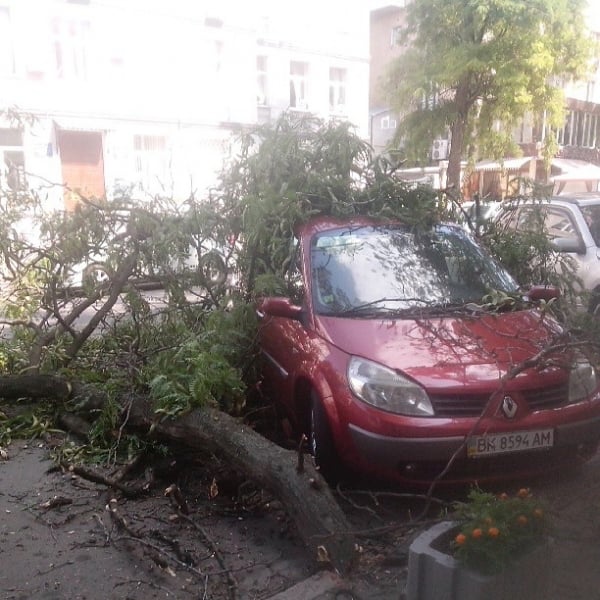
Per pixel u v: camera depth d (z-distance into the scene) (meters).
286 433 4.95
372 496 3.80
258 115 25.30
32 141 19.64
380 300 4.52
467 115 18.73
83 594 3.21
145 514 3.98
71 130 20.58
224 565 3.40
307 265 4.92
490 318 4.46
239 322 4.96
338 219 5.38
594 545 3.35
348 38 27.31
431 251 5.12
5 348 6.21
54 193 8.19
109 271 5.62
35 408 5.46
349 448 3.94
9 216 5.74
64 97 20.22
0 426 5.25
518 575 2.69
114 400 4.79
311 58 26.34
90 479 4.18
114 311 6.57
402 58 18.88
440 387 3.74
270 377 5.07
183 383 4.39
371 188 5.46
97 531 3.80
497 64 17.08
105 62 20.86
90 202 5.57
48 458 4.79
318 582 3.22
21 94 19.53
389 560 3.33
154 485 4.34
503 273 5.19
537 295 4.79
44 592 3.24
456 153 18.89
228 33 23.28
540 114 18.95
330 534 3.27
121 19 20.97
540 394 3.87
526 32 16.84
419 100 18.81
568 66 18.05
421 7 17.97
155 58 21.86
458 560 2.72
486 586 2.63
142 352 5.27
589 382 4.05
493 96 18.31
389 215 5.41
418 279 4.84
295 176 5.35
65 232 5.62
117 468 4.51
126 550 3.60
